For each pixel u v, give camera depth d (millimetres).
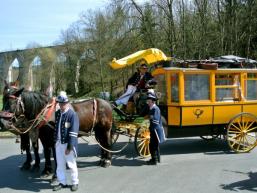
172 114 11461
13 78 74812
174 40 25688
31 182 9008
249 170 9828
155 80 11617
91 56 40719
